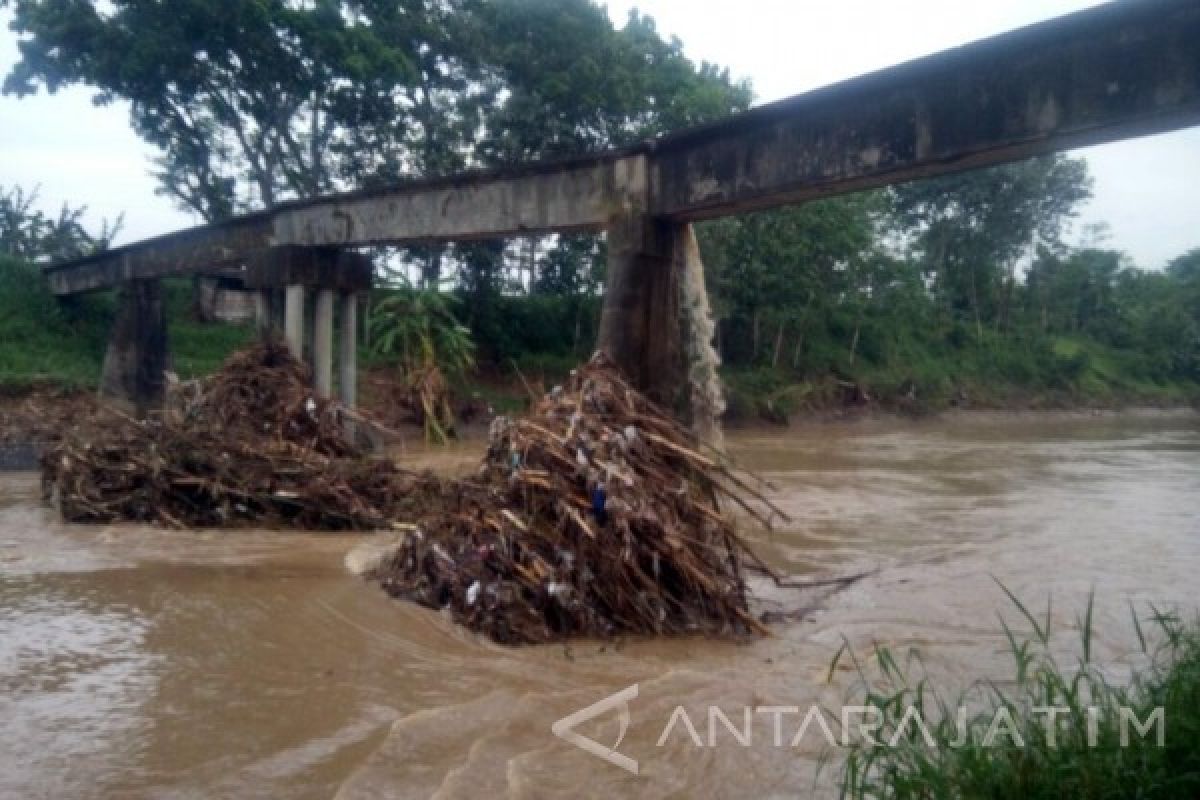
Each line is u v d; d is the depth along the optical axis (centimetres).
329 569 1000
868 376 4538
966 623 855
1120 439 3506
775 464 2325
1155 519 1478
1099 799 403
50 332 2906
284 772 509
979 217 5497
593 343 3809
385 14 3078
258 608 835
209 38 2716
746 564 954
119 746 540
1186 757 426
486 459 931
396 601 859
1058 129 831
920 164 927
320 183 3162
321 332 1831
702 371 1202
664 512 830
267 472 1298
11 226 3659
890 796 439
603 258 3594
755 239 3584
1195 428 4484
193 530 1218
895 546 1231
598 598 795
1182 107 761
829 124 996
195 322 3356
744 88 3509
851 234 3816
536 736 562
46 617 799
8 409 2330
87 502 1278
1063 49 829
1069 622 861
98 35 2662
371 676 669
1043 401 5225
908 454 2678
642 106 3197
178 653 711
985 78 877
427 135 3216
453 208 1489
